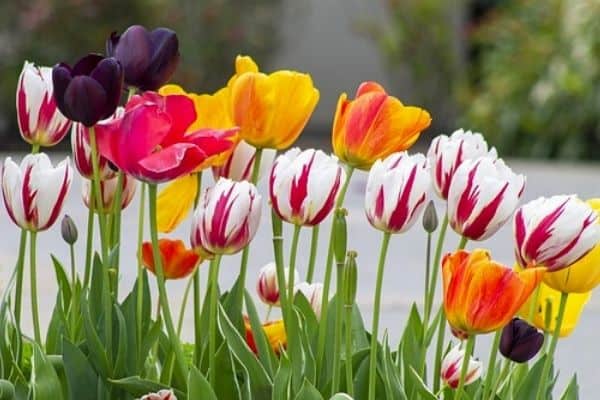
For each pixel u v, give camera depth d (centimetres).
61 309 252
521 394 252
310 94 247
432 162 252
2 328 249
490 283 229
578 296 260
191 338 398
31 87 247
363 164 246
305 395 236
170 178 232
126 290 499
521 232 236
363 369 252
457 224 239
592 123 1209
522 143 1241
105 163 251
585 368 459
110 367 243
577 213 234
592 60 1222
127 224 664
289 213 240
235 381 244
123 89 246
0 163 887
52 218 245
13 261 570
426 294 256
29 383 248
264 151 257
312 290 267
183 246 255
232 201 235
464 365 235
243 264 253
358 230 718
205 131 235
